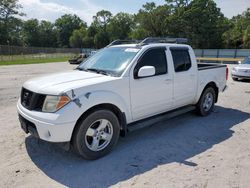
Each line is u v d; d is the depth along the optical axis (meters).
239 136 4.70
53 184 3.09
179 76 5.02
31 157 3.78
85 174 3.32
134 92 4.17
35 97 3.54
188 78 5.27
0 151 3.97
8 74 15.98
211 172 3.35
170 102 4.94
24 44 87.00
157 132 4.91
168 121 5.62
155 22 57.94
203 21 50.94
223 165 3.55
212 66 6.23
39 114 3.42
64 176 3.27
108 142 3.89
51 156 3.82
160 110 4.79
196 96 5.63
